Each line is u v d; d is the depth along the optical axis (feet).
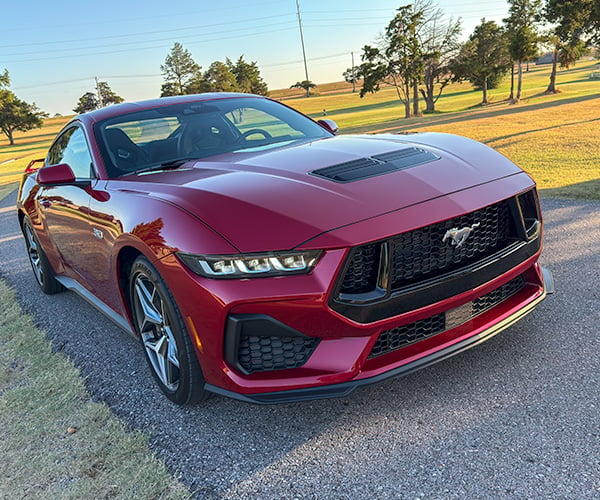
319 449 6.81
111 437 7.59
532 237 8.01
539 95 216.54
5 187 56.90
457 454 6.37
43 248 13.71
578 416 6.77
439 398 7.55
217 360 6.86
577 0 171.63
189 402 7.97
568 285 11.02
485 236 7.45
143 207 7.73
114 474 6.75
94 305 11.36
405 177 7.43
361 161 8.09
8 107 342.44
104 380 9.47
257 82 434.71
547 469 5.93
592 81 273.75
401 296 6.66
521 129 50.93
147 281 8.16
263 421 7.58
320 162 8.20
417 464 6.29
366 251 6.55
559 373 7.79
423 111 214.69
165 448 7.22
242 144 10.41
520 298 8.25
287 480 6.32
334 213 6.63
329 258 6.31
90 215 9.30
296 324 6.45
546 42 200.13
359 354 6.63
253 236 6.43
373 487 6.02
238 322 6.51
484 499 5.62
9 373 10.21
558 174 24.03
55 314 13.47
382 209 6.72
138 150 10.11
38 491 6.63
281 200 6.87
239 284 6.40
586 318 9.41
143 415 8.14
